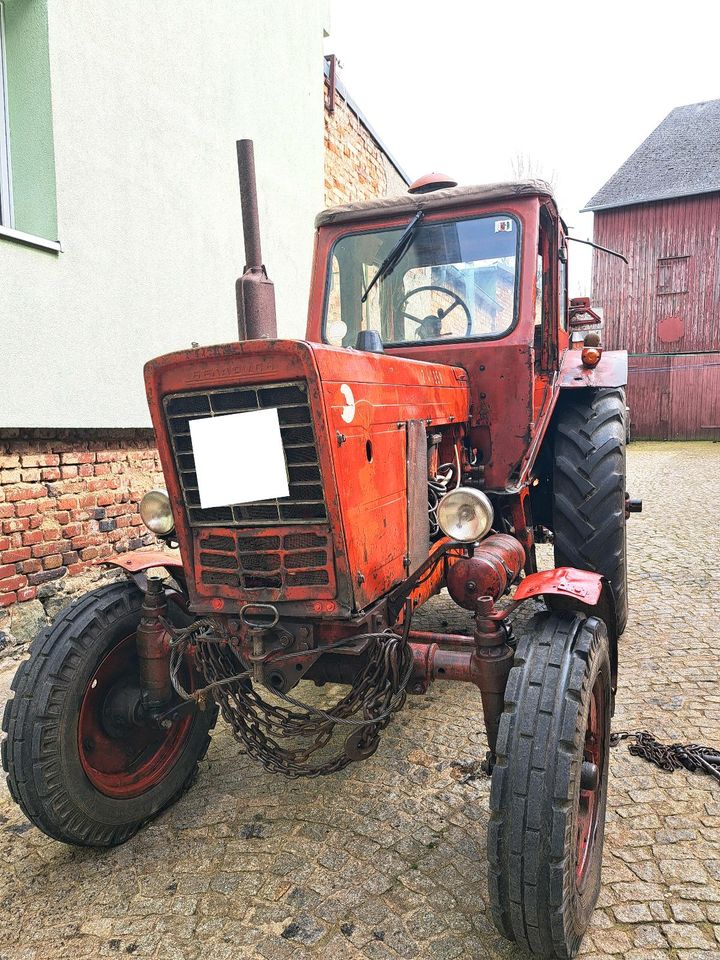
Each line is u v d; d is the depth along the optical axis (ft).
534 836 5.57
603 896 6.81
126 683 8.50
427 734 10.23
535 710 5.95
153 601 8.16
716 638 13.11
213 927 6.72
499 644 6.90
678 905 6.66
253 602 6.83
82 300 14.89
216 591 7.07
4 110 14.02
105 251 15.44
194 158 18.26
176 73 17.40
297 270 23.90
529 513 12.14
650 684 11.27
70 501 15.15
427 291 11.03
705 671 11.68
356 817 8.31
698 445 60.54
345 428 6.40
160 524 7.75
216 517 6.96
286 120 22.77
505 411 10.46
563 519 11.58
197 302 18.66
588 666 6.23
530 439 10.37
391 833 7.98
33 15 13.55
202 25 18.30
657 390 67.87
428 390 8.66
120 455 16.57
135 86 16.06
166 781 8.63
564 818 5.56
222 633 7.14
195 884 7.34
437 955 6.23
